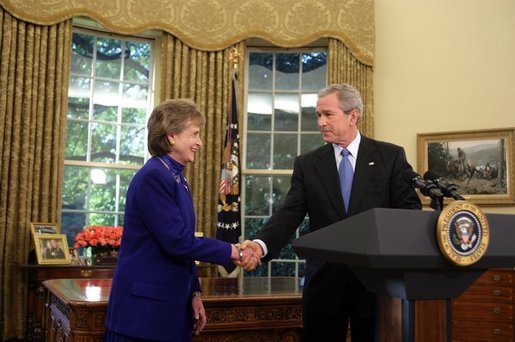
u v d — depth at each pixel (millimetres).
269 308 2648
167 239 1982
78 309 2307
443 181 1564
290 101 7027
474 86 6461
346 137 2244
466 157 6340
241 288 3105
